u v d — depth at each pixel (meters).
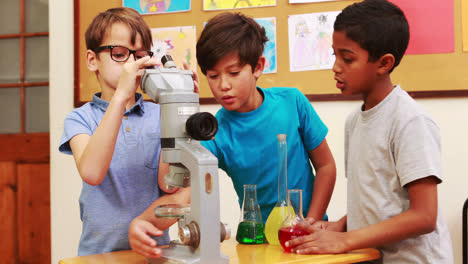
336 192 1.94
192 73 0.88
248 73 1.06
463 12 1.85
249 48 1.05
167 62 0.91
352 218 1.10
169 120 0.83
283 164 1.06
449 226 1.85
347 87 1.03
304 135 1.26
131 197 1.10
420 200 0.94
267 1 1.98
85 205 1.10
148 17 2.07
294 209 0.98
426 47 1.87
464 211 1.75
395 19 1.02
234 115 1.21
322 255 0.91
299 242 0.93
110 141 0.90
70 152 1.11
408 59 1.88
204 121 0.78
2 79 2.43
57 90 2.17
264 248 1.00
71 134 1.05
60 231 2.15
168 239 1.17
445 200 1.86
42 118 2.40
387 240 0.92
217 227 0.79
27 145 2.36
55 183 2.17
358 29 0.98
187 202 1.02
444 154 1.87
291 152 1.22
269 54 1.97
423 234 0.94
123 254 0.96
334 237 0.93
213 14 2.03
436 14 1.86
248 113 1.20
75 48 2.13
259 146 1.20
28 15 2.41
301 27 1.95
